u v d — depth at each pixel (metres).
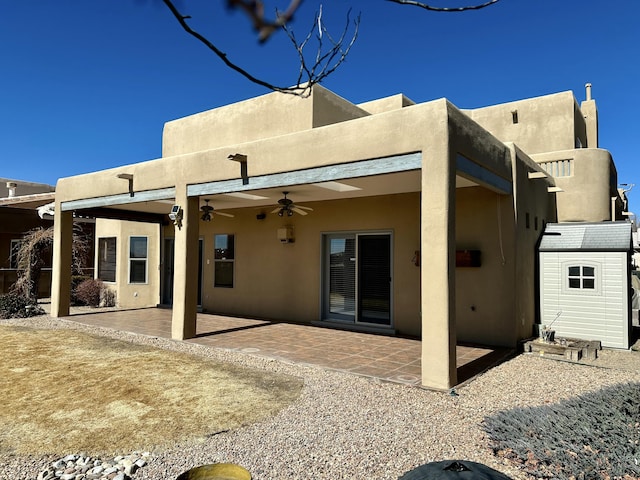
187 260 8.74
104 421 4.45
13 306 11.69
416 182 7.90
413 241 9.15
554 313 8.74
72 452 3.79
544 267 8.92
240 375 6.11
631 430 3.52
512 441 3.69
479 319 8.17
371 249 9.90
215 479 2.78
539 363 6.95
